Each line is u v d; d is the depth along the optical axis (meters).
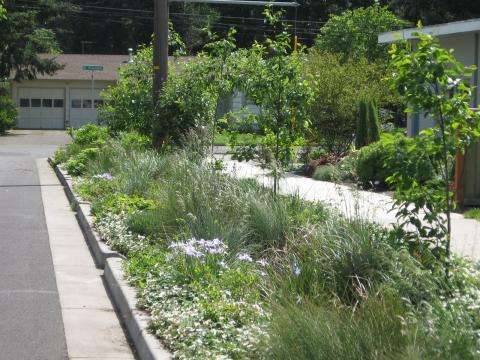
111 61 56.50
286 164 11.58
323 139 22.69
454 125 6.68
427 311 5.23
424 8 44.72
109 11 60.16
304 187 16.14
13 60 48.34
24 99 54.16
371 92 22.86
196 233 8.62
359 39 40.44
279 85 11.29
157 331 6.17
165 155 15.23
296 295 6.31
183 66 16.70
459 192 13.29
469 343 4.69
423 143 6.78
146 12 60.19
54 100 54.44
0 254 10.25
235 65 13.01
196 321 6.12
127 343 6.61
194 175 10.76
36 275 9.06
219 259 7.78
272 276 6.97
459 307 5.26
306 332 4.93
